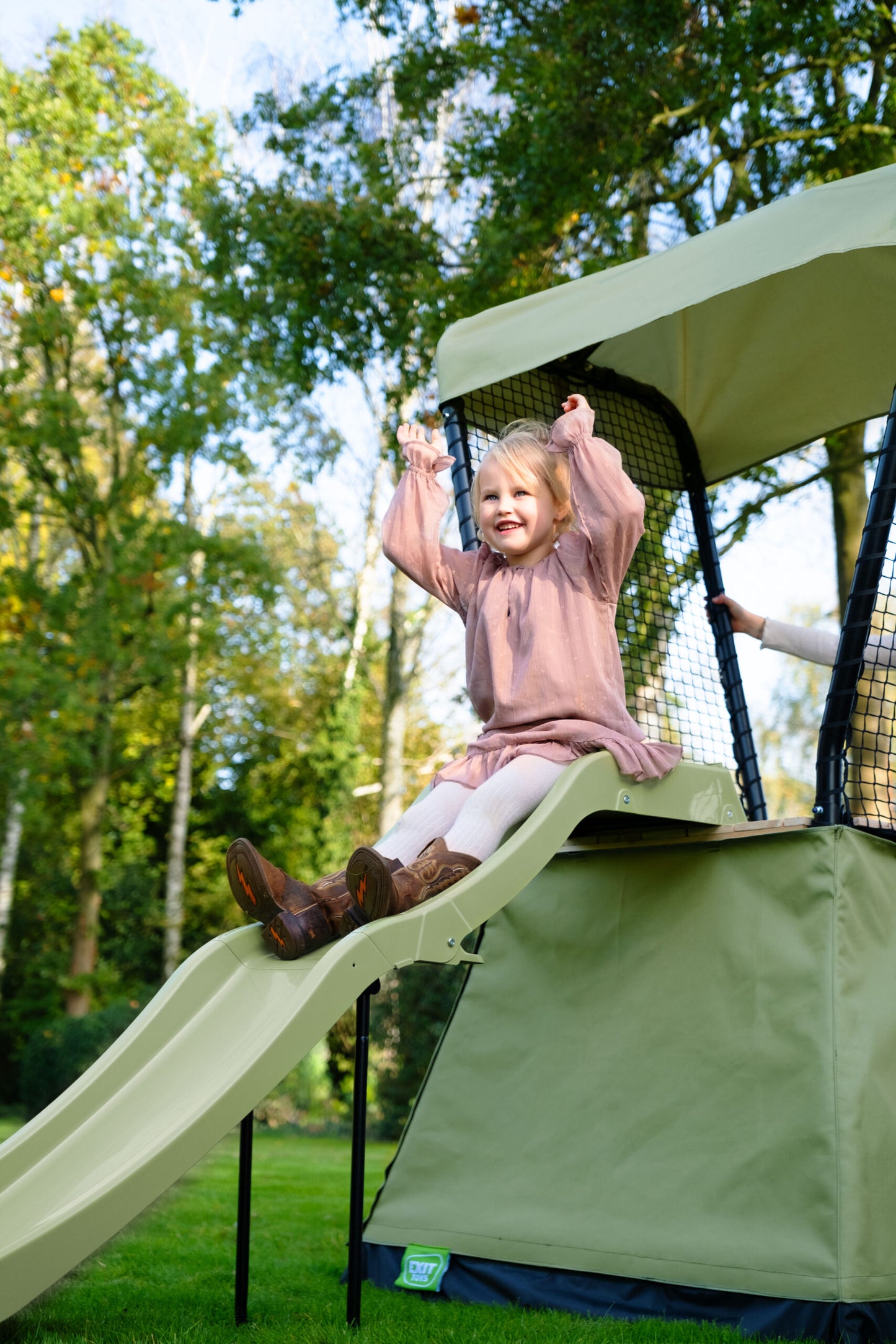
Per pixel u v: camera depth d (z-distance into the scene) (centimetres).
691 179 882
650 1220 255
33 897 1734
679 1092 263
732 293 350
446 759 1925
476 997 311
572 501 254
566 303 307
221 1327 227
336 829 1770
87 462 1738
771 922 261
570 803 235
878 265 339
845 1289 221
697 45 829
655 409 399
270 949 238
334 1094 1311
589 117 837
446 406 333
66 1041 1340
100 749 1592
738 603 390
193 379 1497
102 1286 276
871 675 287
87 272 1577
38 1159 201
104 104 1605
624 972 284
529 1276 268
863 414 394
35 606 1512
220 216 1093
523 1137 286
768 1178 241
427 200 1095
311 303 993
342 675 1856
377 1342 212
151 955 1795
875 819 269
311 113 1055
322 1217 409
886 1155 238
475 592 276
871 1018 246
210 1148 181
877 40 783
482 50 952
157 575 1513
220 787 2048
